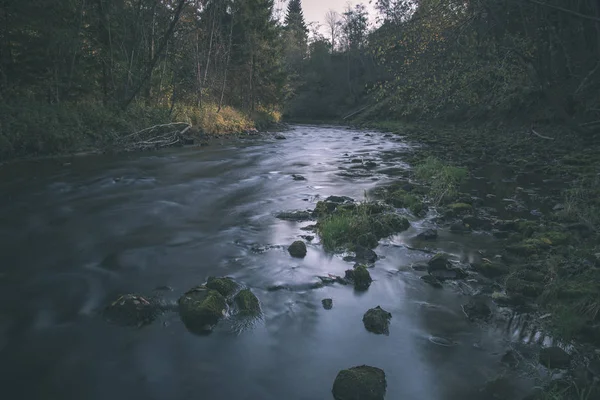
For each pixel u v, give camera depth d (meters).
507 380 3.01
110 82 20.31
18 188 9.12
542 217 7.22
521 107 23.28
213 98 28.69
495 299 4.25
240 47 31.38
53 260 5.21
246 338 3.52
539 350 3.38
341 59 71.88
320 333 3.62
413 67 10.21
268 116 36.28
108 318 3.78
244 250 5.60
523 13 10.83
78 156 13.59
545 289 4.30
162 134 18.27
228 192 9.24
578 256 5.12
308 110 65.75
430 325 3.77
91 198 8.48
